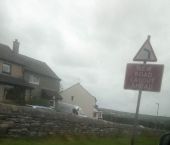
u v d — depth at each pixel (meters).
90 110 62.84
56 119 11.13
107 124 14.48
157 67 6.80
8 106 9.27
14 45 49.59
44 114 10.59
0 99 37.91
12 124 9.38
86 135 12.73
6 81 38.69
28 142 9.44
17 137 9.52
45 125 10.62
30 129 10.03
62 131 11.43
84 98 63.72
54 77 55.88
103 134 14.05
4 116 9.14
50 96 51.44
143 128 18.84
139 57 7.04
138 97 6.93
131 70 7.07
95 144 11.46
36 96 50.72
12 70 43.66
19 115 9.62
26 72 48.47
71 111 36.34
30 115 10.03
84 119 12.68
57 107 37.06
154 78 6.81
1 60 41.69
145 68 6.91
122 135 15.70
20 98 41.12
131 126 16.95
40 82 52.19
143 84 6.89
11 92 40.03
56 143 10.24
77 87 64.38
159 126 38.12
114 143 12.58
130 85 7.04
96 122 13.52
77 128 12.23
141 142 14.80
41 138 10.41
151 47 6.96
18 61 45.09
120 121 48.62
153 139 17.50
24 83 43.34
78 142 11.19
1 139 8.89
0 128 9.01
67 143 10.62
